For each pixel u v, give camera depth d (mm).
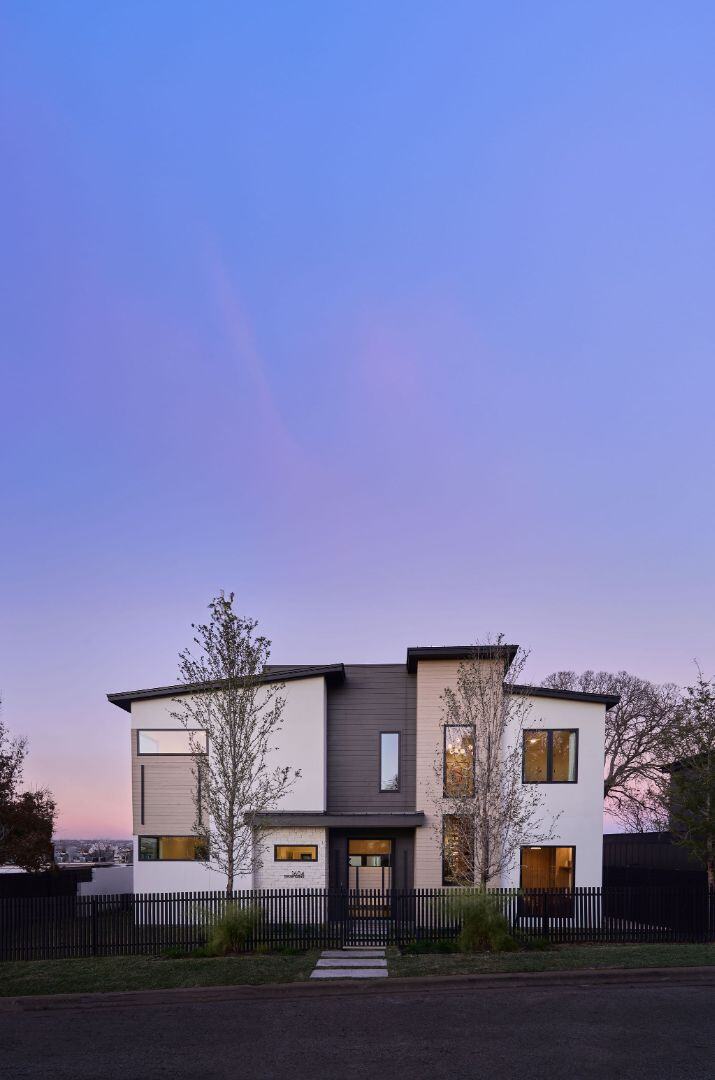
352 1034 11031
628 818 43656
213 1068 9750
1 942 18156
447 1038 10711
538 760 24703
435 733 25078
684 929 18812
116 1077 9500
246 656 20625
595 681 45594
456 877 23297
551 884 24250
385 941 18219
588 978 13898
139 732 25328
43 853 31547
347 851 25141
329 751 26078
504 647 23656
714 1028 10875
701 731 23562
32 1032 11672
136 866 24578
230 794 19953
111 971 15359
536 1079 9070
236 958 16484
